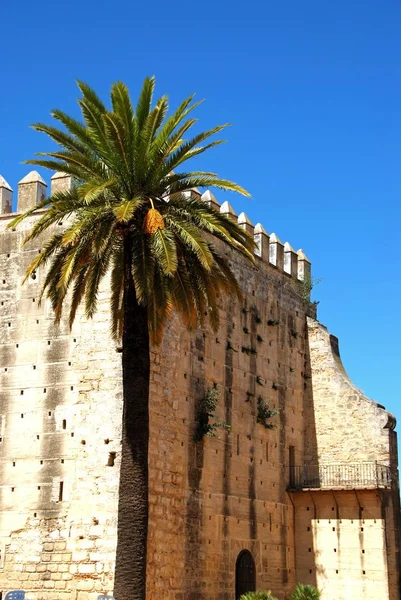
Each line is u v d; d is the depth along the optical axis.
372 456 54.75
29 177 45.88
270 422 53.06
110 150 33.97
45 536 40.72
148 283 32.75
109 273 42.72
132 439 33.78
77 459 41.06
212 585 45.25
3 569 41.03
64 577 39.94
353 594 51.69
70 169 34.69
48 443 41.78
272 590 50.69
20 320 43.88
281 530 52.53
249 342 52.06
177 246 34.50
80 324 42.66
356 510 52.78
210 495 46.22
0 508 41.81
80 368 42.12
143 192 33.81
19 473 41.91
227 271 36.53
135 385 34.12
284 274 57.41
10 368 43.47
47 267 43.97
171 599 41.88
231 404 49.34
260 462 51.38
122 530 33.12
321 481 55.59
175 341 45.06
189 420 45.38
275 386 54.03
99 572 39.41
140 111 34.69
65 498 40.84
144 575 32.94
